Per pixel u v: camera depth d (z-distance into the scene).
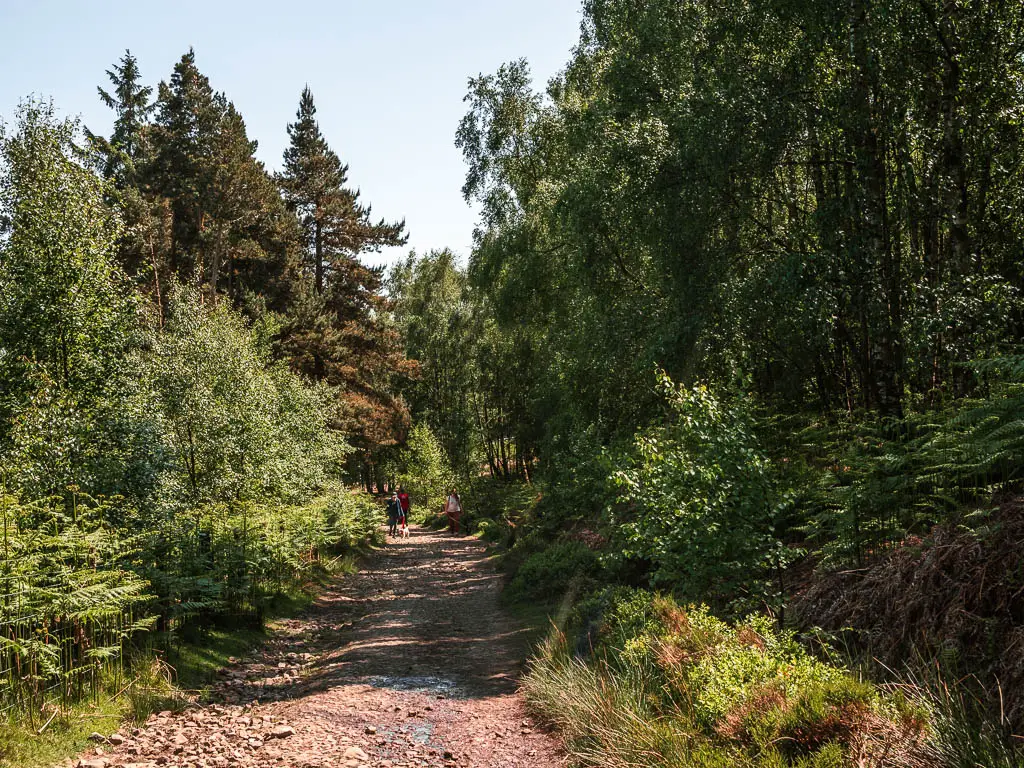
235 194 30.27
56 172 11.57
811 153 12.95
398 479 46.16
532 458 33.25
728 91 12.51
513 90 23.88
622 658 6.76
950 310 9.67
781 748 4.49
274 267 33.66
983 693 4.42
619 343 14.81
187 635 9.38
